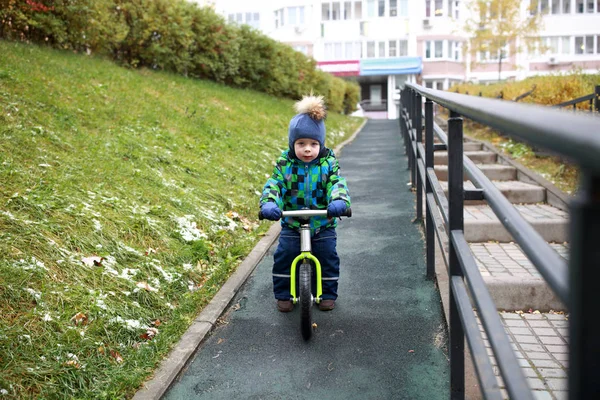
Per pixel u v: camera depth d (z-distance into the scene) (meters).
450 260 2.57
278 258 4.03
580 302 0.69
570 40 42.38
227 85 15.63
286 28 46.97
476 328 2.05
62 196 4.48
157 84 10.87
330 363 3.36
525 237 1.37
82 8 10.39
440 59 45.22
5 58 7.76
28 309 3.17
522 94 10.63
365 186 8.59
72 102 7.14
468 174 2.34
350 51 46.12
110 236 4.25
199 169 6.84
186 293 4.15
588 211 0.65
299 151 3.83
